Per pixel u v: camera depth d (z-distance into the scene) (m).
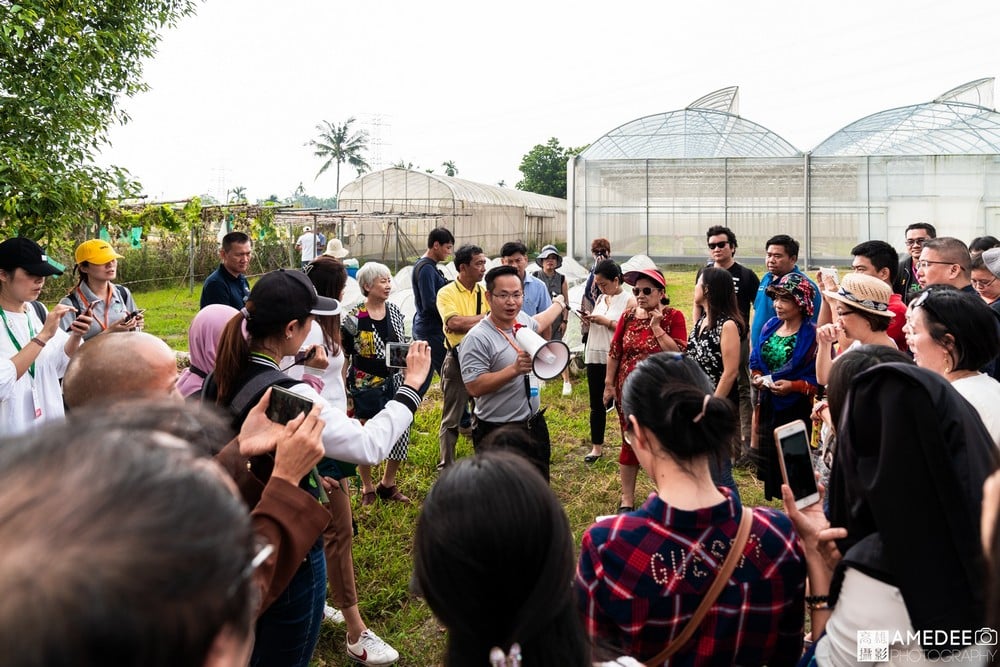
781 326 4.75
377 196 31.58
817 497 2.07
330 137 73.44
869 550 1.70
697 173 24.91
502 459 1.42
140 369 2.11
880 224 23.59
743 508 1.83
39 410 3.88
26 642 0.51
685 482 1.82
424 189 30.72
